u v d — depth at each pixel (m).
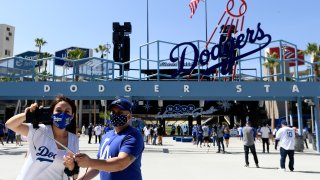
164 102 49.34
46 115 2.99
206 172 11.41
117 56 61.44
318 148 20.73
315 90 20.94
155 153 19.25
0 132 24.16
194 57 22.19
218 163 14.25
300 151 21.05
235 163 14.27
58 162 3.01
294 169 12.28
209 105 49.78
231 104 50.16
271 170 11.99
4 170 11.30
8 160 14.43
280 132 11.91
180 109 49.00
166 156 17.44
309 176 10.53
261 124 51.44
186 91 20.92
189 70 22.05
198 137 25.36
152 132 29.77
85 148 21.92
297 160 15.73
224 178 10.10
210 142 30.97
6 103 42.88
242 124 50.28
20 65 21.33
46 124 3.13
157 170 11.88
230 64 22.02
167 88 20.94
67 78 23.69
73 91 20.75
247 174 10.95
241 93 20.94
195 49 22.25
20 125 2.98
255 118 50.34
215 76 22.30
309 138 30.73
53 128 3.12
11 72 21.19
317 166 13.24
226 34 23.19
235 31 23.06
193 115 49.22
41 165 2.95
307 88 20.98
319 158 16.77
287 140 11.79
